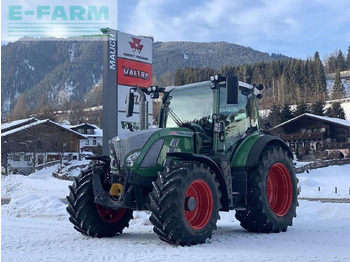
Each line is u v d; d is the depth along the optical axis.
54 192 28.30
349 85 159.50
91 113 126.75
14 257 5.94
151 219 6.59
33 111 144.75
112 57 14.20
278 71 139.88
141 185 6.99
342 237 7.58
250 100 8.66
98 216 7.79
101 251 6.33
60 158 60.25
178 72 112.88
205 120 7.97
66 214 11.95
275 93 132.50
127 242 7.21
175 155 6.98
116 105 14.21
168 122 8.41
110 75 14.12
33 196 13.75
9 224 10.05
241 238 7.49
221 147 7.87
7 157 52.34
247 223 8.11
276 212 8.46
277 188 8.66
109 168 7.76
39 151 57.34
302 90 129.12
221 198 7.38
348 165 50.50
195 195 7.05
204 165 7.03
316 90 128.25
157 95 8.61
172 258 5.71
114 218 8.05
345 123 67.06
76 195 7.71
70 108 140.88
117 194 7.20
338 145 65.38
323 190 30.34
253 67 143.38
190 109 8.19
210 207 7.01
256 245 6.83
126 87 14.53
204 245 6.76
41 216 11.96
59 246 6.85
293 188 8.64
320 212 11.34
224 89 8.14
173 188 6.51
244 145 8.17
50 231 8.83
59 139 60.84
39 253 6.24
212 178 7.07
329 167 49.16
